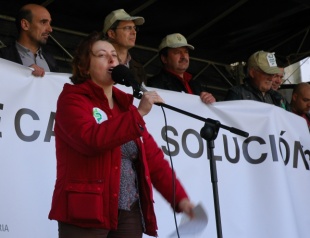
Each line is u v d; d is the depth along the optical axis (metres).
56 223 4.64
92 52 3.65
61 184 3.46
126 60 6.30
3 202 4.48
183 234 3.63
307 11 8.55
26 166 4.64
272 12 8.43
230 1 7.97
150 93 3.48
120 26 6.21
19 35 6.20
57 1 7.41
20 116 4.71
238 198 5.64
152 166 3.74
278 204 5.77
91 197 3.37
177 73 6.70
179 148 5.45
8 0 7.31
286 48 9.66
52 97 4.88
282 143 6.07
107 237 3.53
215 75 9.49
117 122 3.33
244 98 6.65
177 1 7.80
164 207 5.12
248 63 6.83
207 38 8.89
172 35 6.73
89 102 3.56
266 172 5.84
